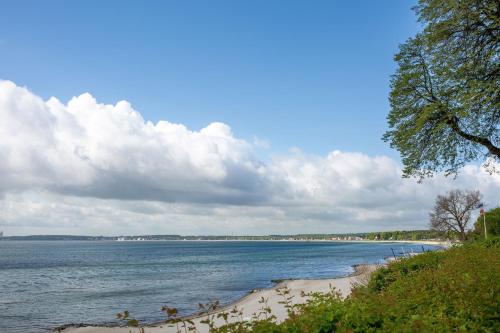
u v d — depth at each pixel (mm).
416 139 22141
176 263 90000
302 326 6977
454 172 22328
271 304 26156
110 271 70188
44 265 86438
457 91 20031
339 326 7004
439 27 19828
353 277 39750
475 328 6953
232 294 38656
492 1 18047
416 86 22000
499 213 38344
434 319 7363
